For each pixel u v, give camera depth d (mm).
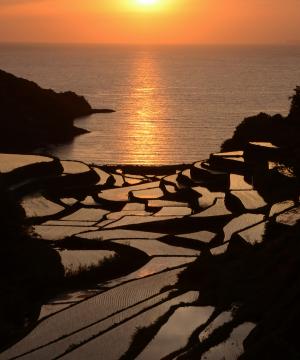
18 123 98938
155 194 48938
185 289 26047
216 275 26516
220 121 122438
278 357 17984
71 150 92375
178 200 47406
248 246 30062
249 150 53125
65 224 40719
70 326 23781
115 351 20828
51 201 46719
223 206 42938
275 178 44500
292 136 52344
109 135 106688
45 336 23047
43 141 99562
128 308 24750
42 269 30281
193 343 20266
